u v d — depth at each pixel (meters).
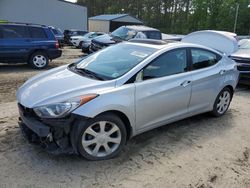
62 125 3.63
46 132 3.64
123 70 4.31
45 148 3.91
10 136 4.56
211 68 5.50
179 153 4.40
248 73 8.73
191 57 5.14
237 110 6.71
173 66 4.80
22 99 4.00
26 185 3.42
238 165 4.20
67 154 4.10
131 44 5.13
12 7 31.95
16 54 10.76
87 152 3.89
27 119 3.81
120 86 4.05
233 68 6.01
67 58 15.85
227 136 5.16
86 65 4.85
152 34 13.87
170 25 78.44
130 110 4.09
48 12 34.72
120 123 4.04
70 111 3.62
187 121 5.73
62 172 3.71
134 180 3.65
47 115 3.63
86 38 23.52
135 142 4.65
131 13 82.12
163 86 4.52
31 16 33.47
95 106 3.72
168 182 3.67
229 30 62.09
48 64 12.16
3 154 4.02
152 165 4.02
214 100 5.71
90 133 3.84
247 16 61.56
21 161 3.89
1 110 5.77
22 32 10.91
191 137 5.00
